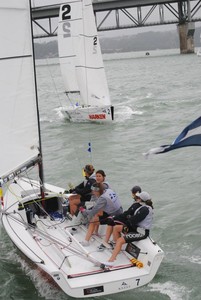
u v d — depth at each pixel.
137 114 40.22
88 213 12.95
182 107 42.38
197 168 22.09
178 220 16.03
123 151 26.81
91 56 36.59
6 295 11.74
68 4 36.78
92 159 25.39
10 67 12.78
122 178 21.55
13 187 16.23
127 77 92.31
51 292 11.64
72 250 12.08
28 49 13.02
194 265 12.67
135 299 10.93
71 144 29.78
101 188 12.60
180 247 14.02
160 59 169.00
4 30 12.52
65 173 22.75
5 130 12.86
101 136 31.84
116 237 11.95
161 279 11.84
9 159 13.00
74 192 14.54
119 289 10.87
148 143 28.59
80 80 37.34
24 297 11.59
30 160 13.52
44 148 29.11
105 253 12.01
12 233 13.10
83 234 13.19
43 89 80.31
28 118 13.29
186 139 10.61
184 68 105.75
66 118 39.22
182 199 18.09
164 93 56.03
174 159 23.94
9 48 12.67
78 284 10.65
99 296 10.99
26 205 14.52
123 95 57.56
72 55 39.22
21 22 12.77
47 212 14.75
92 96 37.31
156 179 20.98
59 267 11.30
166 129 32.44
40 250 12.04
